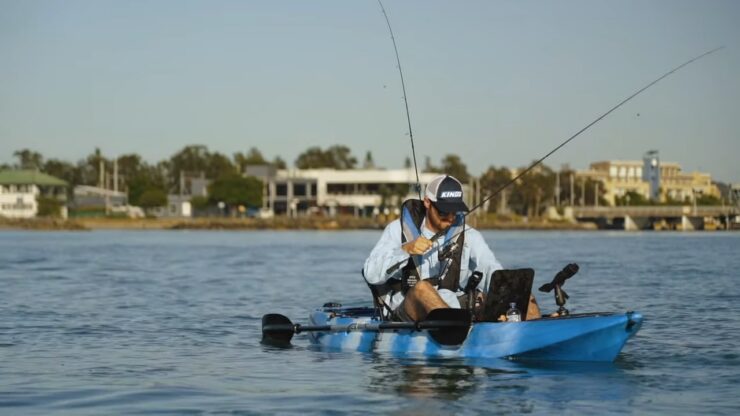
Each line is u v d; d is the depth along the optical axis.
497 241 128.25
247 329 28.70
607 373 19.64
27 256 82.62
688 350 22.97
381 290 22.16
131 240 135.75
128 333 27.72
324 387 18.47
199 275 56.94
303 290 45.09
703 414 16.00
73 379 19.62
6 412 16.33
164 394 17.91
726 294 39.56
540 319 20.55
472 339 21.11
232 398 17.50
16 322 30.66
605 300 37.50
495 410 16.42
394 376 19.41
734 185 106.69
